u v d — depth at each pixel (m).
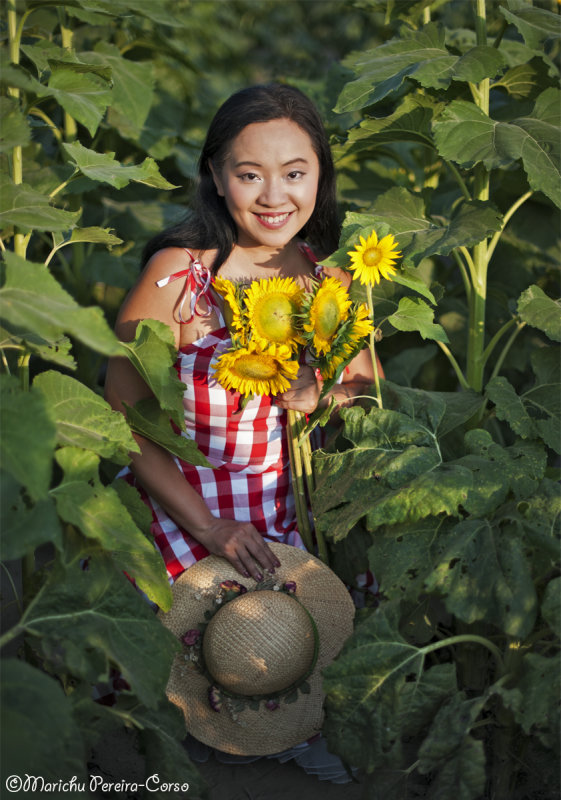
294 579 2.07
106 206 3.18
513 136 2.05
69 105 1.85
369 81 2.11
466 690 2.11
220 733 2.03
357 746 1.74
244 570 2.04
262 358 1.99
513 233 3.02
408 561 1.87
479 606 1.72
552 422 2.07
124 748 2.05
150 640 1.65
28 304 1.37
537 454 2.01
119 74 2.77
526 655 1.72
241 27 5.66
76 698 1.57
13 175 1.91
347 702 1.74
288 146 1.96
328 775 2.04
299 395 2.09
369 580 2.23
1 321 1.74
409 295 2.28
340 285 2.04
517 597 1.70
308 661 1.97
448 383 3.29
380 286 2.29
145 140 3.28
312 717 2.04
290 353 2.00
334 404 2.21
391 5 2.57
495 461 1.96
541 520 1.83
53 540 1.39
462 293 3.27
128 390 2.12
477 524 1.84
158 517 2.16
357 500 1.97
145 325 1.86
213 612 2.00
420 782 1.98
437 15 3.97
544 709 1.66
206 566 2.06
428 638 1.99
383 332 2.28
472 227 2.06
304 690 2.00
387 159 3.88
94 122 1.89
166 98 3.42
